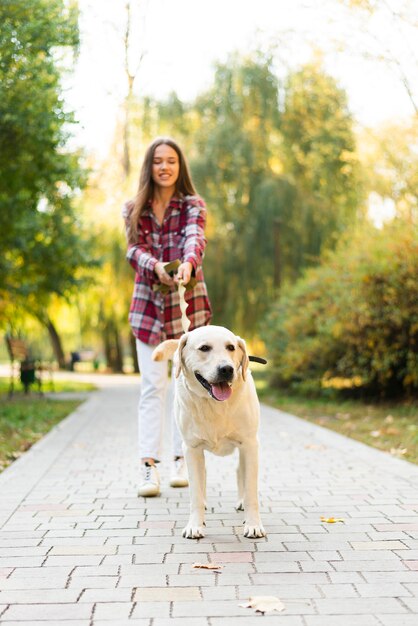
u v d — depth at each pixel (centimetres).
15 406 1289
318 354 1324
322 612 280
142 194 536
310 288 1420
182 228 540
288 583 317
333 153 1908
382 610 282
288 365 1438
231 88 2050
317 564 345
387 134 1591
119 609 287
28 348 2011
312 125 1992
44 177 1071
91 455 727
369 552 364
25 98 883
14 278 1580
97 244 2297
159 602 295
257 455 409
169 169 531
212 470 632
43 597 302
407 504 477
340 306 1142
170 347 439
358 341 1132
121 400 1552
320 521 432
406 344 1108
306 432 916
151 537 400
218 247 2042
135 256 524
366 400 1280
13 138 949
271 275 2012
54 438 864
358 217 1973
